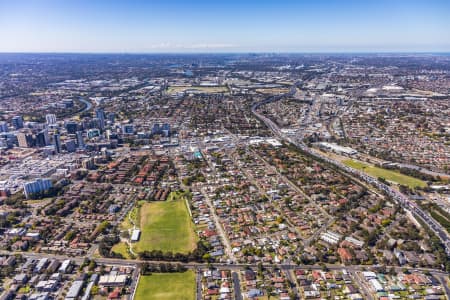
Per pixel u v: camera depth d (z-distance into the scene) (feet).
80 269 588.09
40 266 590.55
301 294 531.91
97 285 547.90
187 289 539.70
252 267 596.29
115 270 583.17
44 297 516.73
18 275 566.77
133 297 520.83
